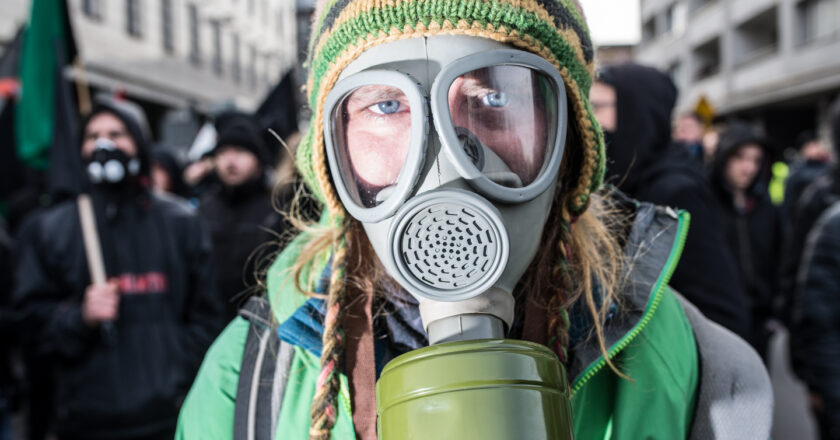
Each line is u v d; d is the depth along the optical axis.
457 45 0.76
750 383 0.93
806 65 19.39
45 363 3.24
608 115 2.25
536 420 0.67
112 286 2.38
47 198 3.82
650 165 2.15
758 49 22.78
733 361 0.94
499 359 0.68
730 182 3.56
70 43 2.99
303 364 0.93
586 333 0.90
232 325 1.03
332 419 0.84
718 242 1.91
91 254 2.43
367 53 0.79
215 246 3.46
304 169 0.96
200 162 5.28
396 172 0.78
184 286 2.58
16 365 3.63
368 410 0.85
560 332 0.85
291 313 0.93
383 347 0.91
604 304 0.89
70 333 2.35
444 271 0.74
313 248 0.98
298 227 1.04
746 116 23.52
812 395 2.57
